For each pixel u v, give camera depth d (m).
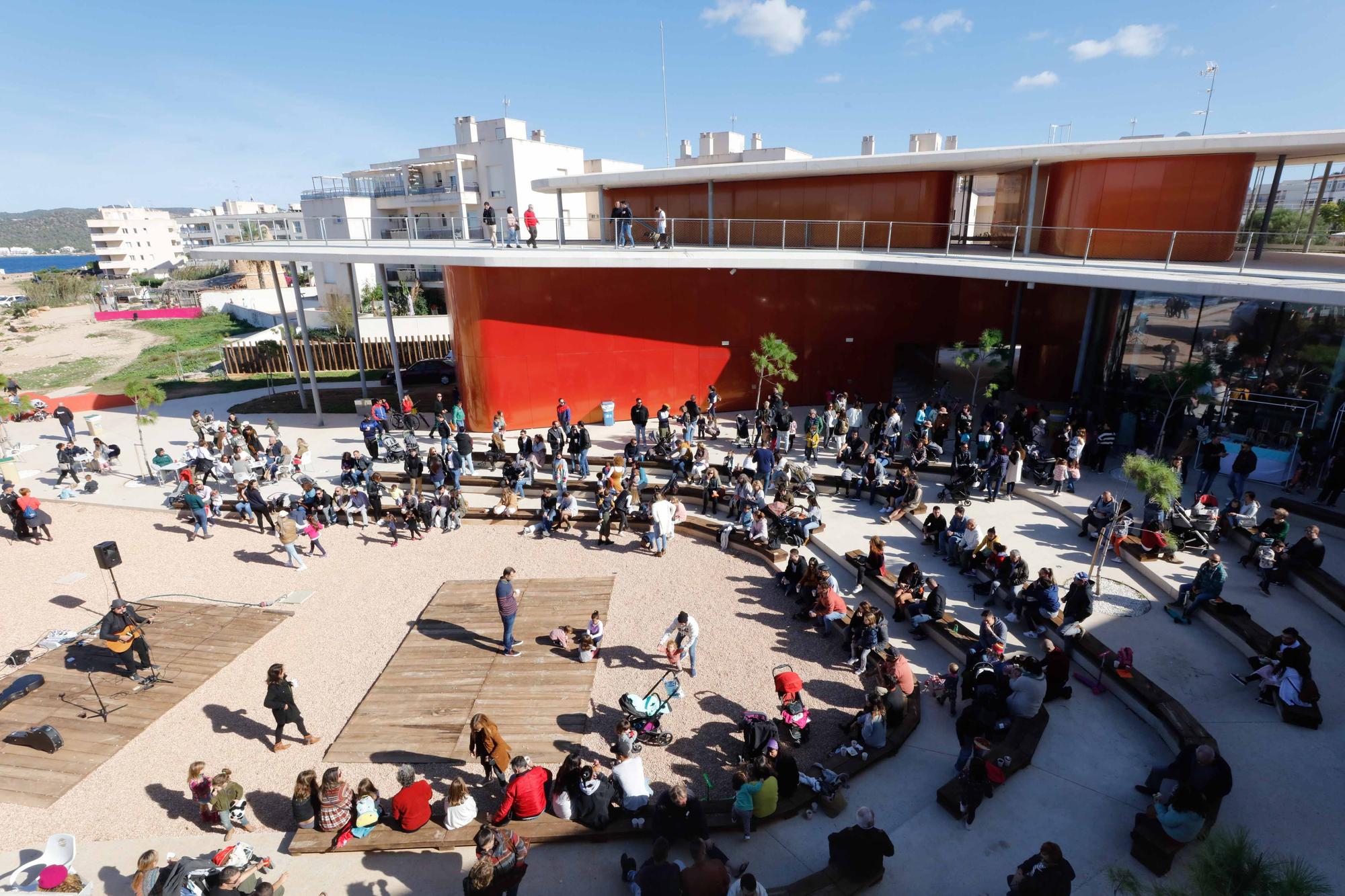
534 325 23.34
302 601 14.38
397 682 11.76
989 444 18.59
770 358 24.83
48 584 15.27
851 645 11.92
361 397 30.77
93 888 8.18
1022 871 6.99
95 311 87.75
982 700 9.82
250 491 17.48
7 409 24.38
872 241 25.22
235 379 38.53
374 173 61.62
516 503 18.34
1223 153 19.33
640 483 18.44
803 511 16.28
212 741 10.55
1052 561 14.28
